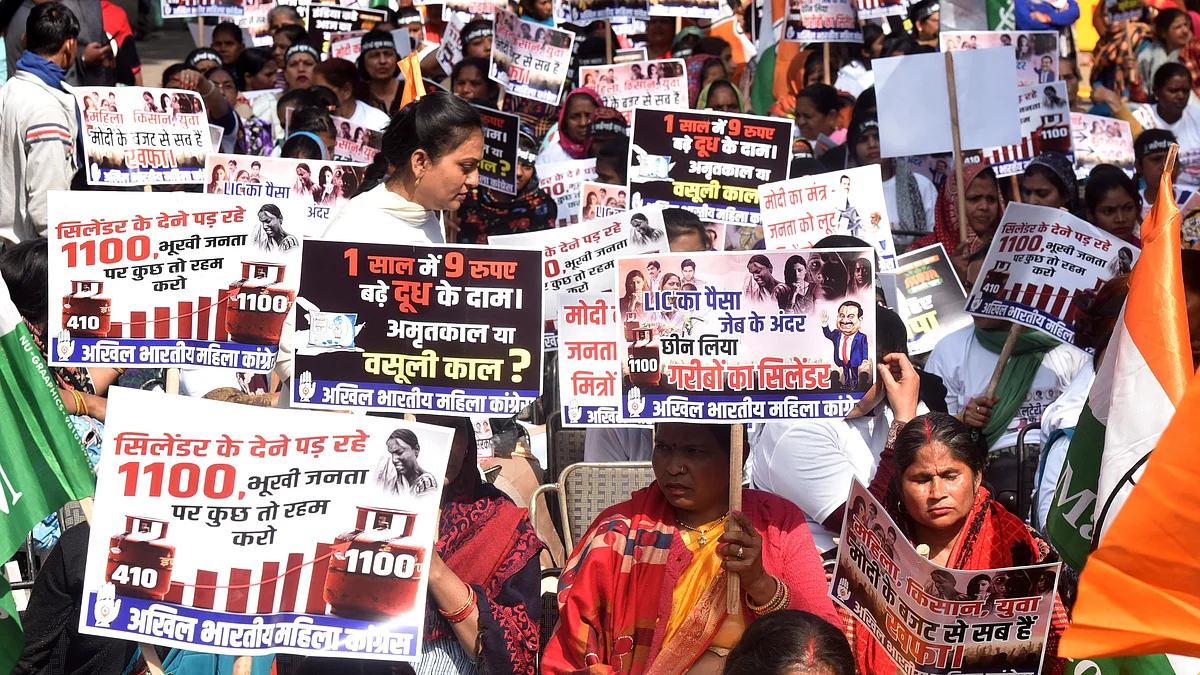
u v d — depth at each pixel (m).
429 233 4.91
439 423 3.86
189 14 12.17
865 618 3.60
